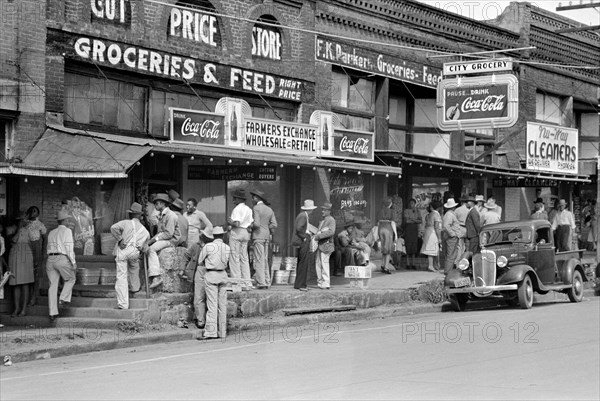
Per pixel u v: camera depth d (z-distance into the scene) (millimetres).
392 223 26062
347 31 26828
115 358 14070
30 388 11320
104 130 20203
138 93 21094
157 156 21500
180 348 15203
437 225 26906
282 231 25125
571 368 12336
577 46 37781
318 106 25750
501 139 33500
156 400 10203
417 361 13031
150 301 16844
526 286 20875
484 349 14227
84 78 19828
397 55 28469
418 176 29672
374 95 28141
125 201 20344
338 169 23125
